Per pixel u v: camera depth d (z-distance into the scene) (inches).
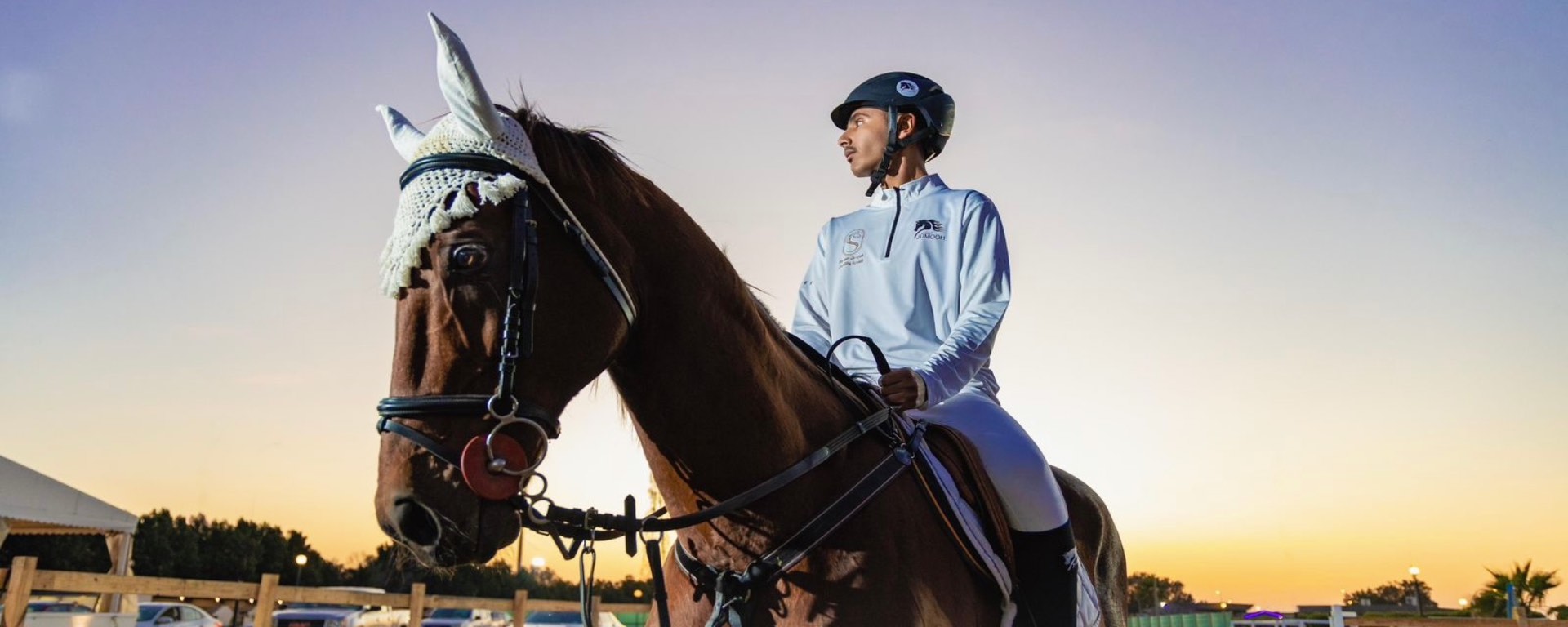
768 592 71.2
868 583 70.4
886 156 107.2
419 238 58.5
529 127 67.7
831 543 71.6
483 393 58.1
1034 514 87.7
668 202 72.9
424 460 56.6
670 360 68.5
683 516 67.9
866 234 104.7
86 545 1444.4
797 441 73.6
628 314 65.6
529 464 59.0
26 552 1380.4
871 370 95.8
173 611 663.1
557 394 60.9
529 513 61.0
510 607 463.5
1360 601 1855.3
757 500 71.6
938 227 100.0
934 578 74.2
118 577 287.3
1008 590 81.6
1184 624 725.9
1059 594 88.7
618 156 71.8
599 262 63.2
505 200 60.9
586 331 62.0
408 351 58.5
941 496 78.6
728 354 70.2
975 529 79.4
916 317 97.7
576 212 65.1
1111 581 119.0
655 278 68.7
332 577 1796.3
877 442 79.4
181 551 1637.6
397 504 56.3
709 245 72.9
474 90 60.3
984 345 87.0
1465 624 681.0
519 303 58.9
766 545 71.9
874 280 101.6
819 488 73.8
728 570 73.2
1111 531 121.2
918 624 70.9
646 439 73.1
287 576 1752.0
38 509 446.0
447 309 58.2
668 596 79.1
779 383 74.4
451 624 621.0
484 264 58.9
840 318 103.2
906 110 109.7
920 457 80.0
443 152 62.4
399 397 57.8
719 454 70.4
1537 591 1194.0
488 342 58.2
